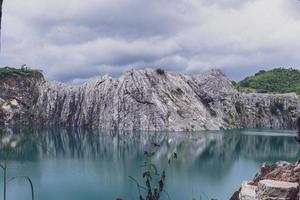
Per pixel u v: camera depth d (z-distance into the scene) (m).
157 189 7.41
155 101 190.25
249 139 159.50
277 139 162.00
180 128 186.38
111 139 151.88
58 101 192.00
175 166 91.19
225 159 107.38
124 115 187.75
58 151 117.44
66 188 69.19
